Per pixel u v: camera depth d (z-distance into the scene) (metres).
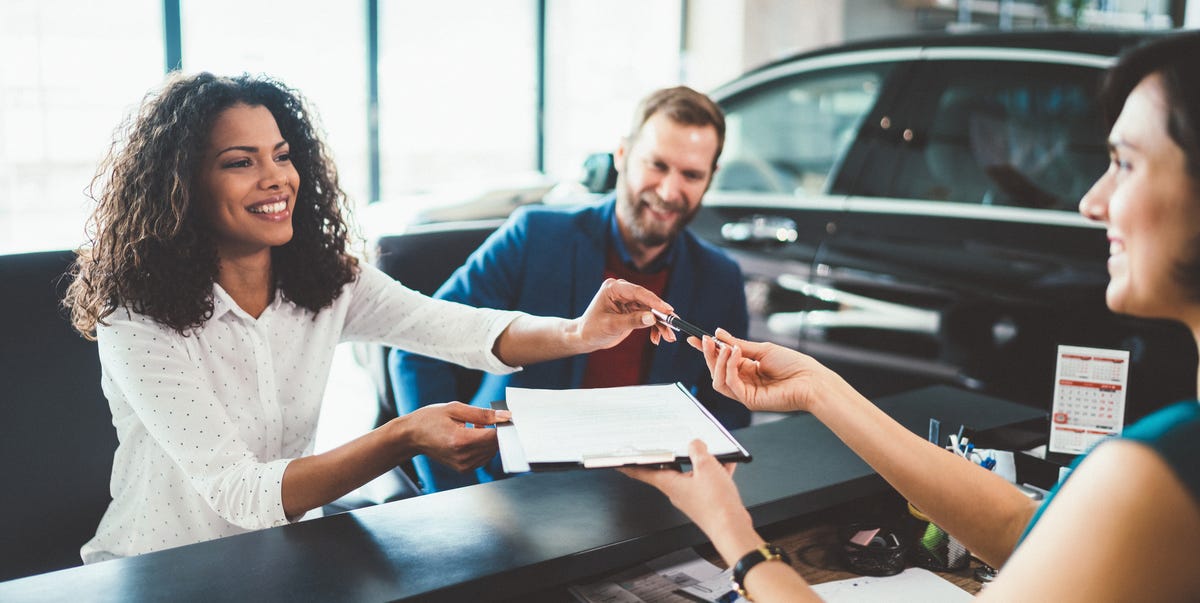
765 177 3.18
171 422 1.35
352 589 1.00
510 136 6.72
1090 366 1.51
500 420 1.21
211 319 1.45
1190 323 0.72
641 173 1.92
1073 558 0.64
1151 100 0.70
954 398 1.77
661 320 1.43
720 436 1.13
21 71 4.91
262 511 1.26
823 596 1.15
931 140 2.78
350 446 1.27
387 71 6.11
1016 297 2.48
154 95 1.43
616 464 1.01
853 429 1.12
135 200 1.38
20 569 1.51
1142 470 0.62
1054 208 2.50
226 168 1.41
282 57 5.63
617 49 7.00
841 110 3.06
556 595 1.13
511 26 6.56
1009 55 2.68
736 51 6.61
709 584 1.14
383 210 3.67
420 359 1.94
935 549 1.22
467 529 1.15
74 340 1.55
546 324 1.60
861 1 7.07
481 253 2.04
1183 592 0.61
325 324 1.62
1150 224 0.70
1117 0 8.22
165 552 1.08
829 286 2.87
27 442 1.51
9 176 4.99
